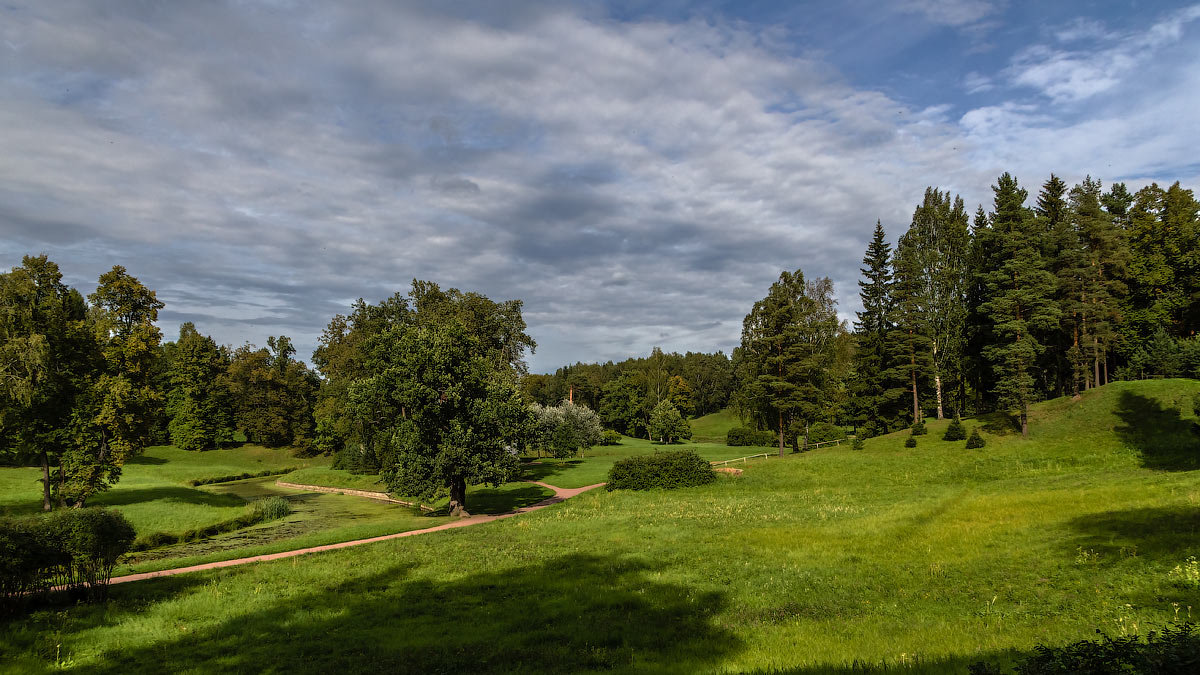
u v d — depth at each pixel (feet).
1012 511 85.25
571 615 53.47
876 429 225.35
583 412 292.40
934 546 70.69
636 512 114.83
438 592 63.72
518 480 196.34
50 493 128.98
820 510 106.42
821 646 40.78
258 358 328.70
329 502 176.65
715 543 82.64
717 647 42.80
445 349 142.82
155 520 122.31
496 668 40.98
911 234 218.38
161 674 42.29
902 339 205.67
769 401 191.11
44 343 118.73
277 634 51.03
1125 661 22.08
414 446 136.26
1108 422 149.48
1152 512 69.92
